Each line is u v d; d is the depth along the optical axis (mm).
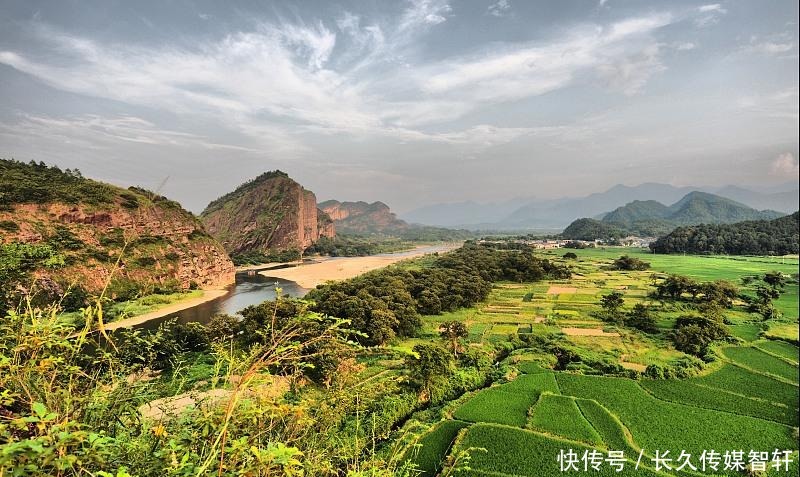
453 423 31688
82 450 3891
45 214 73562
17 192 73500
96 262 69938
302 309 6211
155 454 4465
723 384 39406
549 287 94562
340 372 7543
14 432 4531
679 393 37719
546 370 43250
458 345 49281
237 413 4977
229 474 4273
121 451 4570
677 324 57031
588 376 41500
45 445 3676
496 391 37656
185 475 4191
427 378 36812
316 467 5727
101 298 5641
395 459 8039
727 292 71750
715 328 51594
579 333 56656
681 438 30094
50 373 4879
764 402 35812
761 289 69688
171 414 5637
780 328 55625
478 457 27203
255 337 32656
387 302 60438
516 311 71500
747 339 51844
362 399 7320
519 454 27609
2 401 4305
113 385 5559
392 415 31547
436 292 72812
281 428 6062
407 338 55000
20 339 4820
